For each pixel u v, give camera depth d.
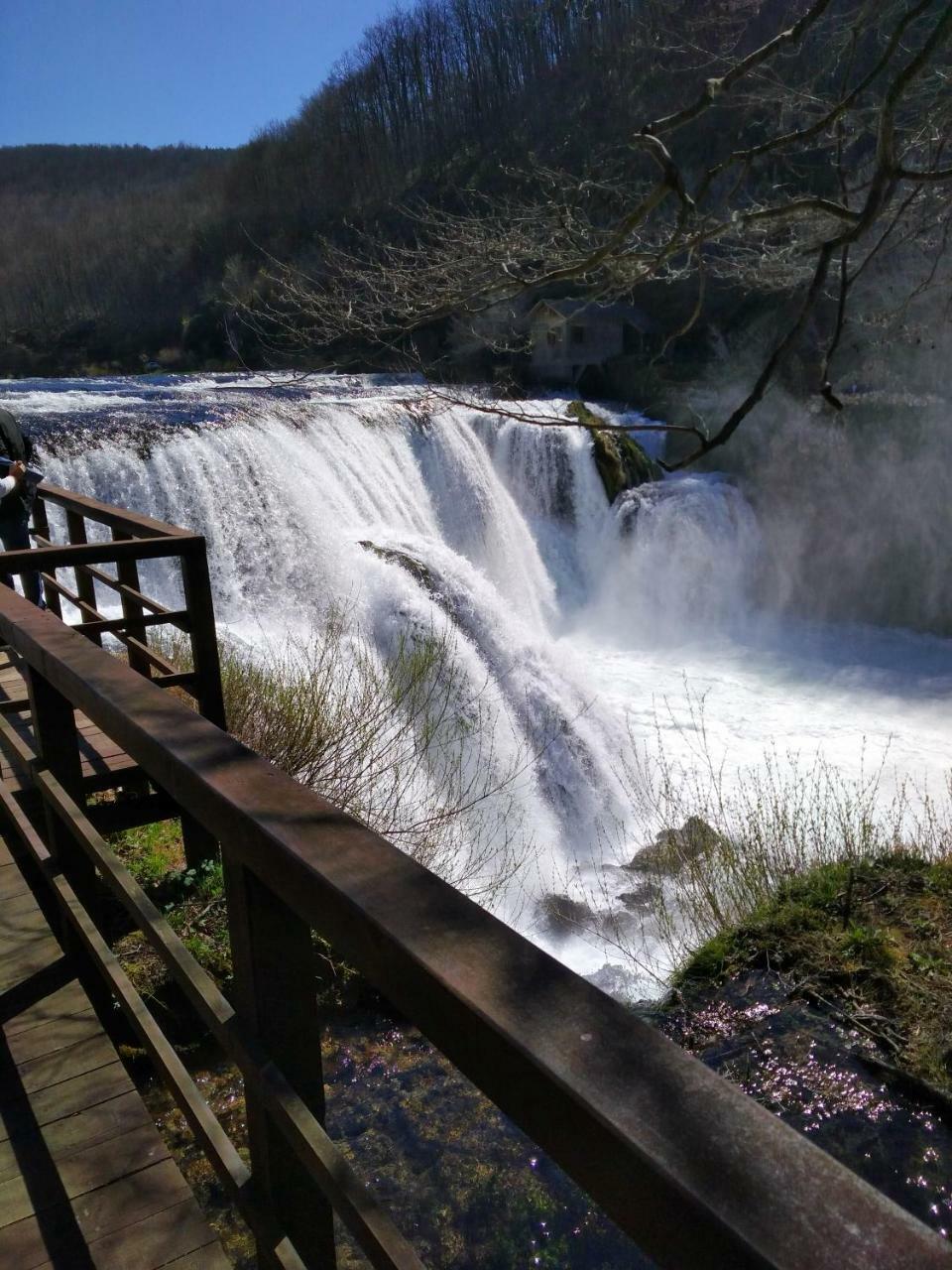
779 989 4.83
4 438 5.95
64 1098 2.32
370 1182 3.68
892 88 3.22
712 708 13.45
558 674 11.85
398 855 1.09
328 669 6.49
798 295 16.91
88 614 4.96
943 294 11.99
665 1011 4.87
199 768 1.37
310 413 14.12
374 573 11.35
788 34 3.48
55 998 2.67
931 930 5.07
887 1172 3.76
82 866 2.79
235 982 1.41
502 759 9.02
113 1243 1.94
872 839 6.30
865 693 14.19
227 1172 1.59
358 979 4.56
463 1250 3.44
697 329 23.78
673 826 8.16
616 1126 0.70
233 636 8.33
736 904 5.68
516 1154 3.78
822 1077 4.24
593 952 6.50
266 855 1.17
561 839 9.38
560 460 17.73
